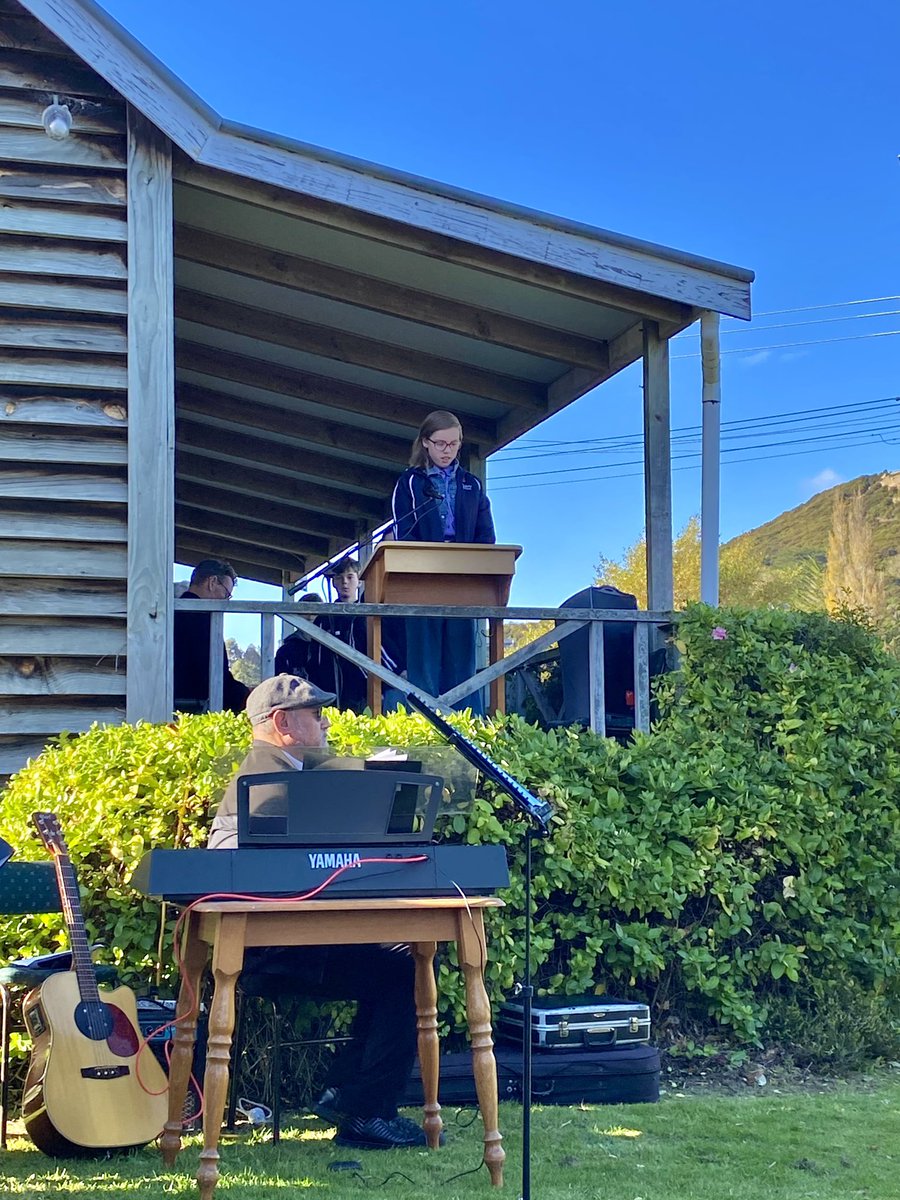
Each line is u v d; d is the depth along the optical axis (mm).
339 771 4074
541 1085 5090
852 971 6340
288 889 3910
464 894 4129
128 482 6188
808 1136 4672
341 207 6816
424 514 7051
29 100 6234
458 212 6613
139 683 6062
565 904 5852
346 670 7973
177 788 5047
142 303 6258
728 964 5930
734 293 6996
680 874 5895
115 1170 4078
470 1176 4102
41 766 5340
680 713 6582
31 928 5055
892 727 6582
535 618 6625
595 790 5910
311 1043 4742
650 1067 5211
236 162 6301
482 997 4078
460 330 7980
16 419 6102
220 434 10469
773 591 33500
